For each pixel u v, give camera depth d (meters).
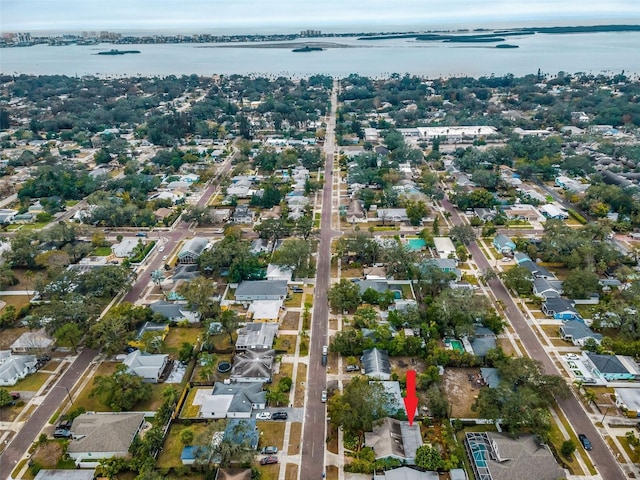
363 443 97.50
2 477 91.81
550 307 139.25
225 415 105.00
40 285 149.38
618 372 113.12
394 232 196.25
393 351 122.50
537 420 97.12
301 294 152.25
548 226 182.88
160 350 126.00
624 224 190.50
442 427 99.69
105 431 96.94
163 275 165.12
